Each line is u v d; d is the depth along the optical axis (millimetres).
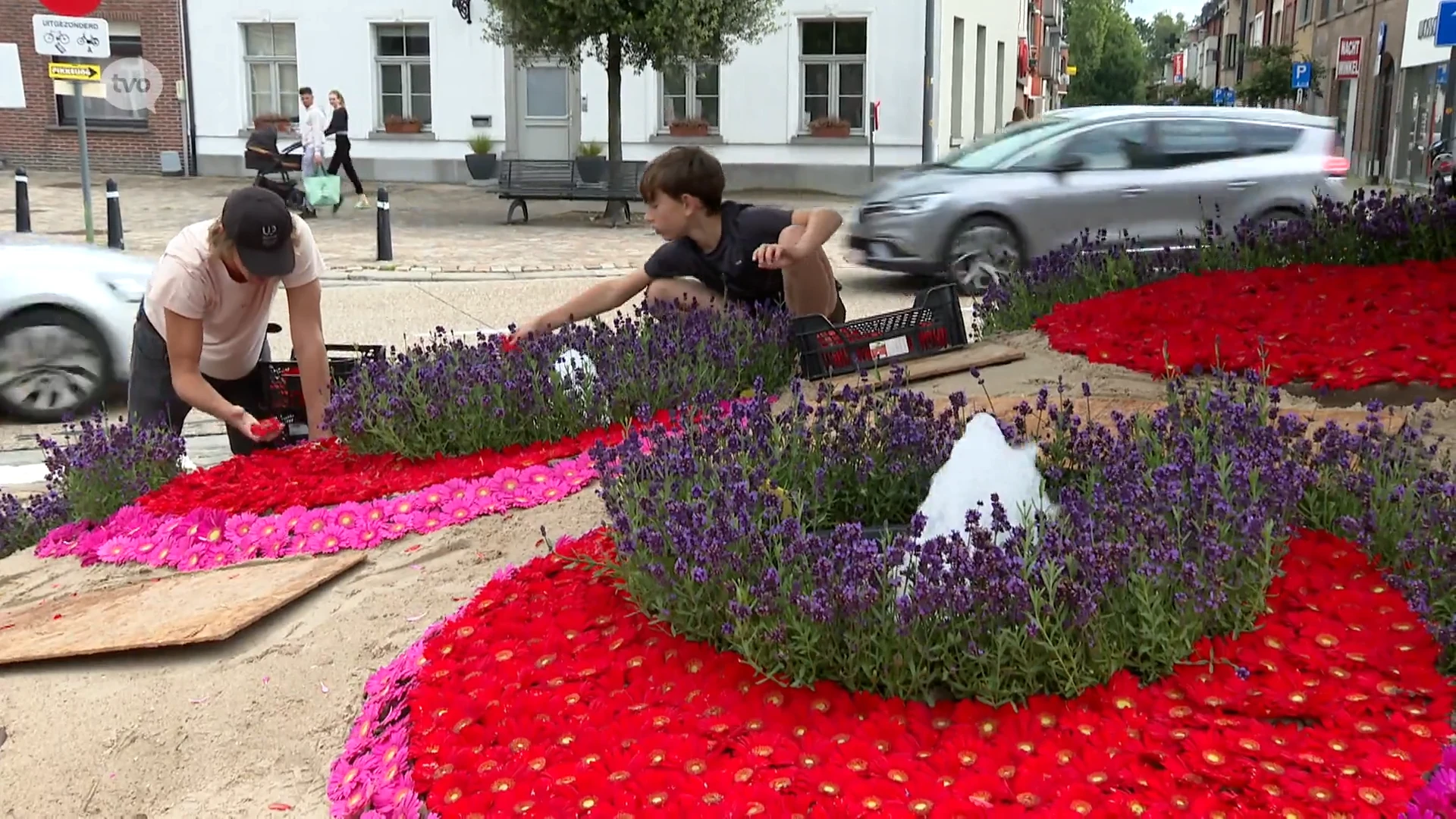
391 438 5000
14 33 29094
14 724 3508
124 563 4559
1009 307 7395
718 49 20844
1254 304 6172
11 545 5117
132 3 28281
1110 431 4539
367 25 27609
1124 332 6059
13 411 8844
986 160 12883
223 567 4371
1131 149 12539
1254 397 4375
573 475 4648
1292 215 12484
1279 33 65062
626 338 5457
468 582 3994
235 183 27547
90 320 8812
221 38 28328
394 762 2936
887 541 3086
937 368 5781
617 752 2789
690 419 4055
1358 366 5117
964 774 2574
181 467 5402
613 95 20875
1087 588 2814
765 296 5863
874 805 2484
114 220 16438
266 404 5723
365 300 13375
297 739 3326
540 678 3152
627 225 21047
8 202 23172
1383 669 2830
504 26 21375
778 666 2979
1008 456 3457
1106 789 2498
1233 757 2539
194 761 3283
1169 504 3107
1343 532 3482
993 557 2877
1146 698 2783
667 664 3143
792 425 3936
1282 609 3148
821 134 26094
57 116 29609
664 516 3387
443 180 28094
